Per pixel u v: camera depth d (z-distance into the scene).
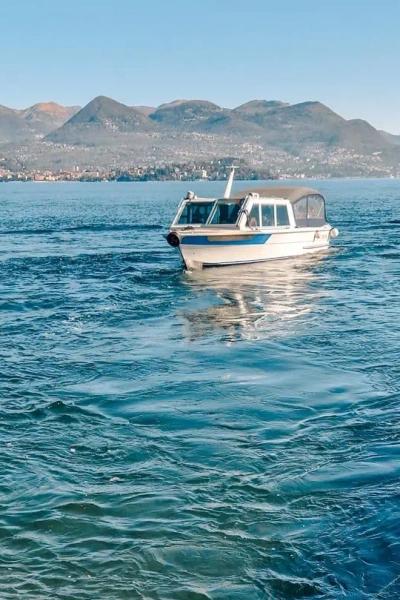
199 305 23.56
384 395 13.46
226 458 10.56
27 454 10.73
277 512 8.94
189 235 31.30
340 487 9.55
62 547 8.23
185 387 14.12
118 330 19.62
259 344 17.80
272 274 31.17
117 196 154.50
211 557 8.01
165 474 10.04
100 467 10.29
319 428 11.77
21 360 16.20
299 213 36.81
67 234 53.72
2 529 8.59
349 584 7.45
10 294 26.02
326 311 22.31
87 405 12.98
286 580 7.56
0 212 86.62
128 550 8.16
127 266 34.22
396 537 8.24
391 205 94.19
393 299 24.50
